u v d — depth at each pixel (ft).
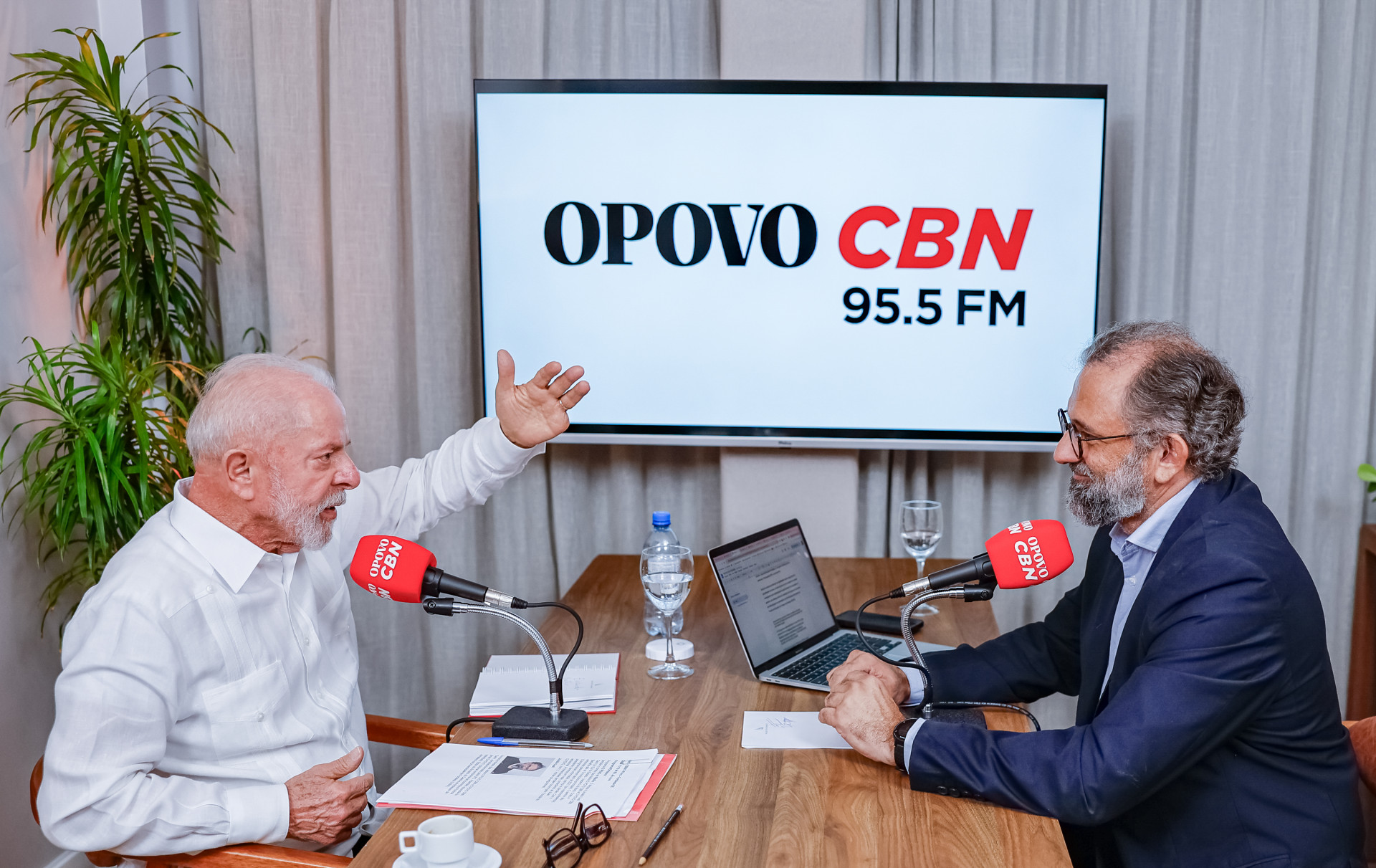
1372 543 9.05
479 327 9.59
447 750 5.03
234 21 9.57
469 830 3.84
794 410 9.23
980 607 7.23
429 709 10.16
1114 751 4.28
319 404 5.32
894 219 8.92
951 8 9.07
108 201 8.25
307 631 5.70
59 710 4.75
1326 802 4.57
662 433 9.35
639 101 8.91
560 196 9.07
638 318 9.20
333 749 5.66
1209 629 4.40
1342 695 9.53
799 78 8.88
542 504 10.00
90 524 8.01
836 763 4.90
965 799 4.55
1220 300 9.19
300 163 9.52
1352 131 9.05
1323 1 8.91
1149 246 9.26
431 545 9.89
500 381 6.44
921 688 5.49
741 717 5.44
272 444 5.16
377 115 9.36
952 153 8.81
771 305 9.09
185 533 5.26
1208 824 4.57
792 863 4.03
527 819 4.35
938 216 8.90
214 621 5.19
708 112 8.88
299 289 9.67
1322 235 9.15
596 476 9.99
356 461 9.68
